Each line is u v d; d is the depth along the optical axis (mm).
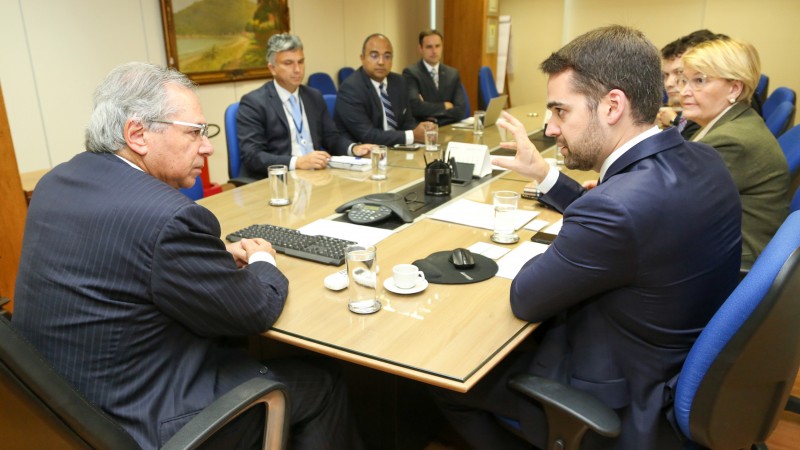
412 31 7258
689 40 2809
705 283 1097
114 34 3941
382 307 1296
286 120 3100
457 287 1394
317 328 1203
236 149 2994
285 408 1149
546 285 1115
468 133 3744
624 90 1089
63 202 1087
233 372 1249
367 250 1307
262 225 1819
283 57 3020
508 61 7340
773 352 986
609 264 1035
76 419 835
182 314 1080
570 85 1138
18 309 1087
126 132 1152
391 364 1067
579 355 1175
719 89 1929
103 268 1030
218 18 4645
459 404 1402
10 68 3404
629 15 6664
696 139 2047
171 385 1113
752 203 1803
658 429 1122
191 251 1047
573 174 2605
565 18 7047
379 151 2527
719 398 994
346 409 1459
